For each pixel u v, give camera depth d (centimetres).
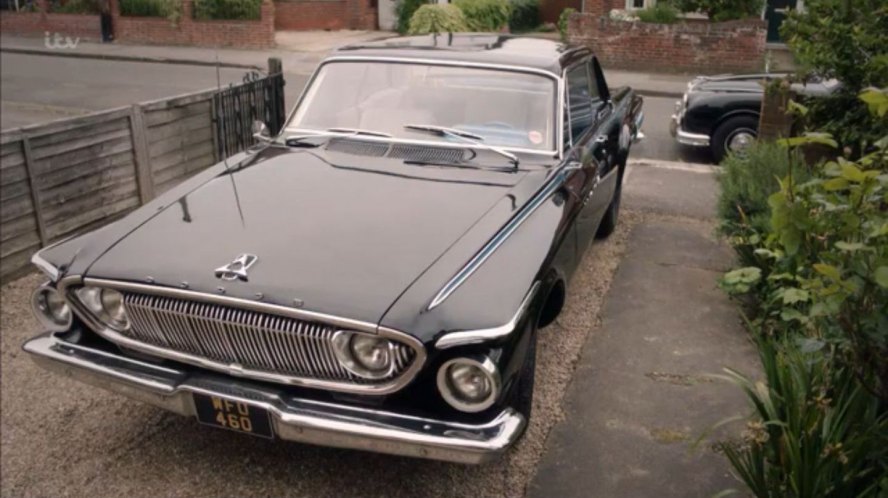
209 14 2134
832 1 584
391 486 352
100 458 375
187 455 377
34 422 405
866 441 291
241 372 321
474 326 294
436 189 396
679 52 1739
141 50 2064
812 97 652
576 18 1792
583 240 461
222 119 777
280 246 338
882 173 309
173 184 727
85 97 1468
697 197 802
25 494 349
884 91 277
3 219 558
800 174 548
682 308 523
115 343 346
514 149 441
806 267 358
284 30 2394
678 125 992
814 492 285
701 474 353
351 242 340
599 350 465
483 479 355
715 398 414
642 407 406
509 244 352
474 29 1886
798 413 303
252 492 350
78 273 339
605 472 356
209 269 325
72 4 2275
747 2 1752
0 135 546
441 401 305
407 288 309
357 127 467
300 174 418
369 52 496
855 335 290
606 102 628
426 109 462
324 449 380
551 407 405
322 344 304
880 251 278
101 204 645
